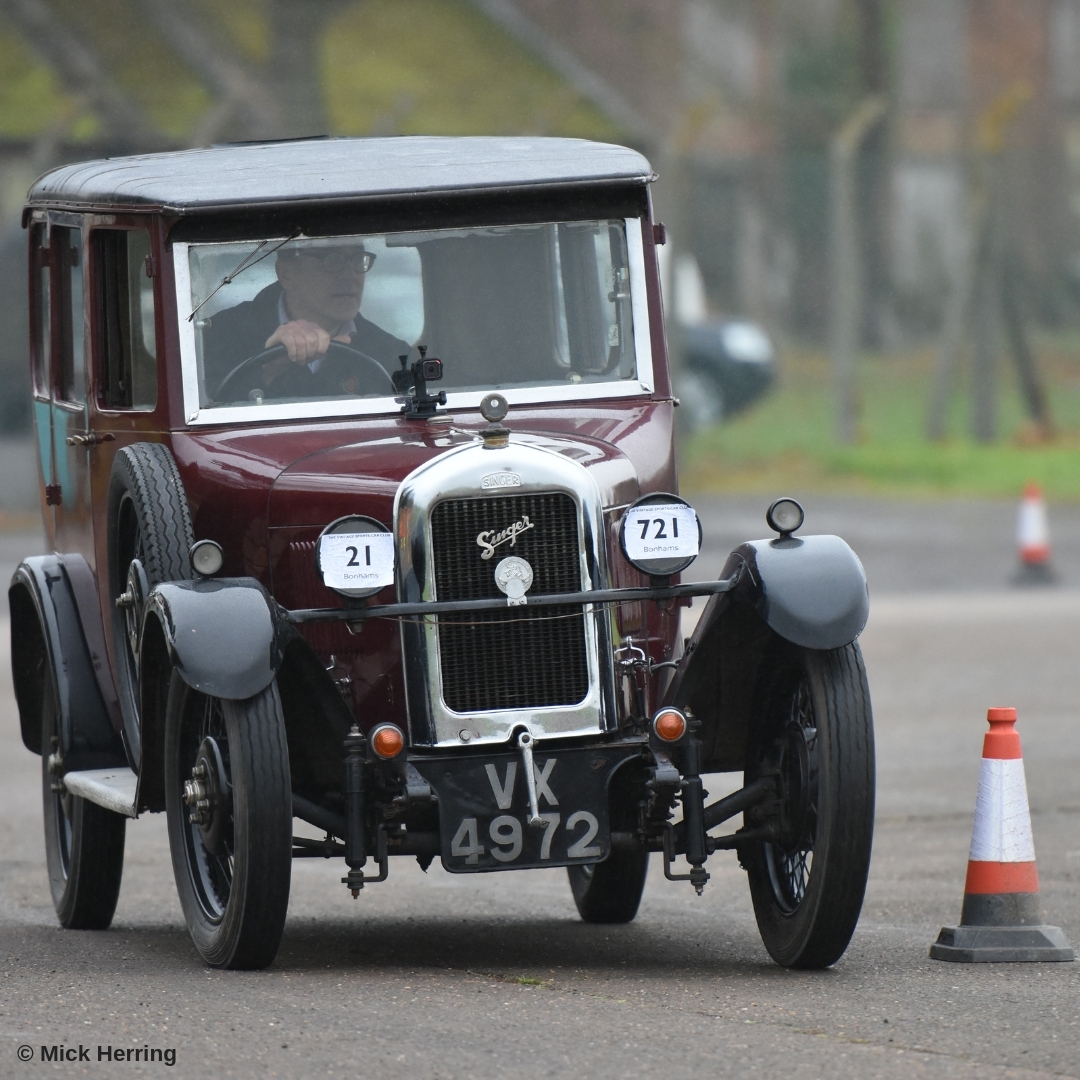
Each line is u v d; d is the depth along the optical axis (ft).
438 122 363.56
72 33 342.23
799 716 83.82
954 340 367.66
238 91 346.54
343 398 89.25
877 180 473.26
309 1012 74.23
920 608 236.02
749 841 83.46
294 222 89.71
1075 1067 65.41
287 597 84.38
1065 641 207.41
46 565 103.04
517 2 581.53
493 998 77.00
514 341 91.35
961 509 314.14
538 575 80.74
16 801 142.20
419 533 80.12
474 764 79.97
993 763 86.28
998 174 366.63
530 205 91.71
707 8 589.32
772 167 471.21
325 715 81.00
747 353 371.35
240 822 78.84
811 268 465.47
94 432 96.32
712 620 82.07
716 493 334.65
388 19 370.53
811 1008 74.69
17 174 336.70
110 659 96.17
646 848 82.07
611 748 80.69
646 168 91.97
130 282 93.50
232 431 87.86
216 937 82.99
